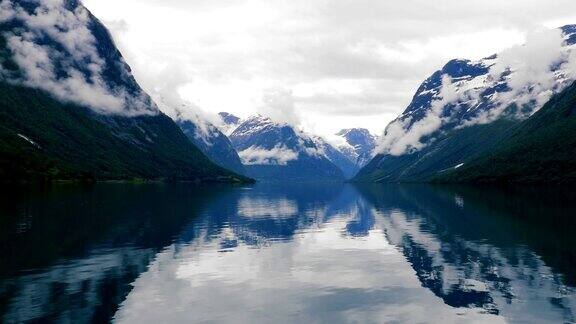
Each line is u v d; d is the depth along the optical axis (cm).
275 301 4434
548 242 7231
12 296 4522
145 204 14338
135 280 5134
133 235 8069
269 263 6012
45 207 12369
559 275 5244
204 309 4209
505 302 4356
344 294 4647
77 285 4900
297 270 5638
